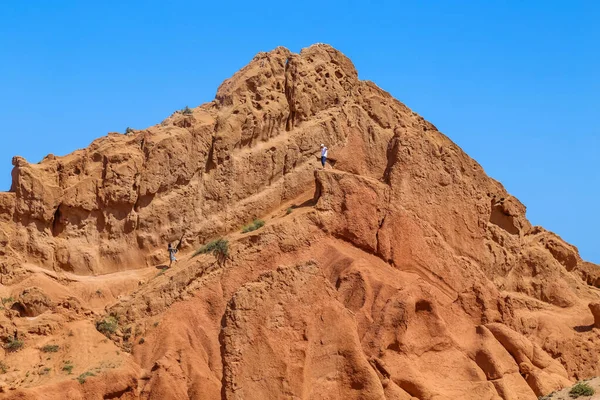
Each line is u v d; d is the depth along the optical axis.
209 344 51.62
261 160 58.94
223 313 52.72
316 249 55.25
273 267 54.22
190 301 53.06
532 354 54.69
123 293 54.75
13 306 52.53
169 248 56.03
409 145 58.31
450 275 57.00
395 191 57.28
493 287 56.38
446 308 54.53
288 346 49.75
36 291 52.25
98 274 55.69
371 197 56.56
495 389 51.69
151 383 49.81
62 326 51.53
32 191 55.25
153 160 56.78
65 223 55.91
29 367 49.88
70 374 49.41
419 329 52.50
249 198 58.38
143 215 56.53
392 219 56.50
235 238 54.84
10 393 47.69
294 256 54.75
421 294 52.97
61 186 56.03
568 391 52.41
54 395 48.28
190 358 50.91
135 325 52.31
